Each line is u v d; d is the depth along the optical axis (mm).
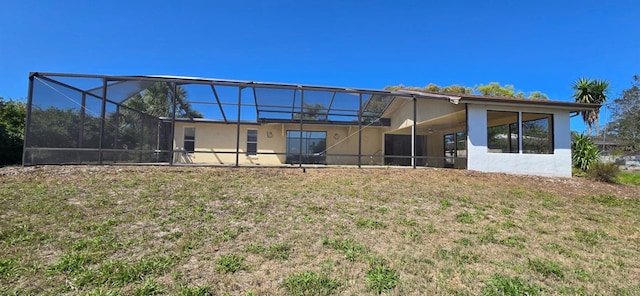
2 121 11984
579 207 6258
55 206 4578
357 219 4617
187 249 3303
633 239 4355
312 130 15852
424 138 16922
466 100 10047
